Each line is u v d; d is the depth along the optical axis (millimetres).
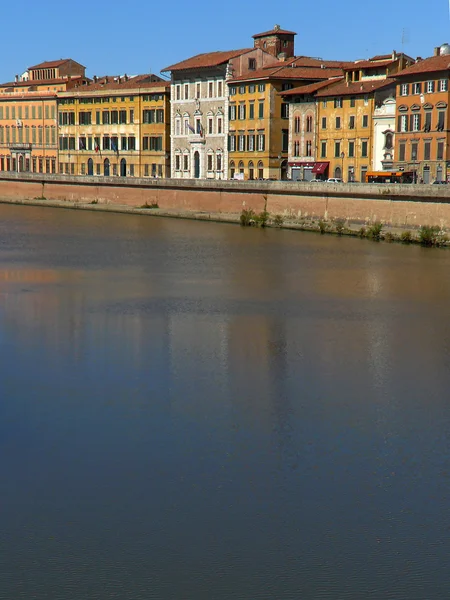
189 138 152750
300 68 139375
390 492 25188
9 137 188500
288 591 20516
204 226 105875
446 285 59375
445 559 21719
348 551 22062
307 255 75625
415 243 85750
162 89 156625
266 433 29688
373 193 95250
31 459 27250
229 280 61188
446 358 39750
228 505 24359
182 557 21781
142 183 129750
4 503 24328
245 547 22219
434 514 23875
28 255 74625
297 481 25859
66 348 40625
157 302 52250
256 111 139250
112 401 32781
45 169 182000
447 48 125688
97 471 26422
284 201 107062
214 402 32906
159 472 26375
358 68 127250
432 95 113438
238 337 43344
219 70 145875
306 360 39188
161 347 41094
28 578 20922
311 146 132375
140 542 22406
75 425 30219
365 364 38562
